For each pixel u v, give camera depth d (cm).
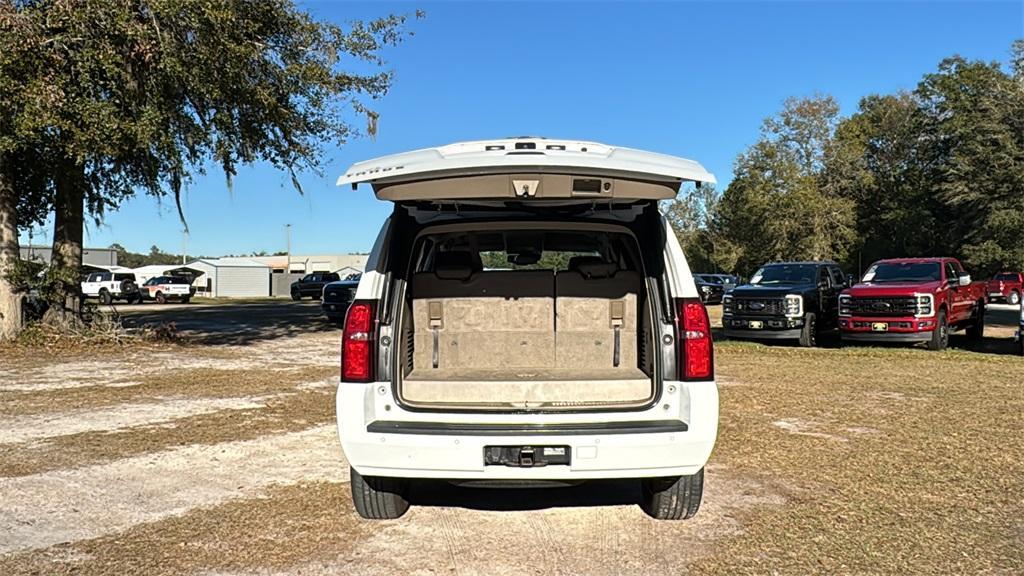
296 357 1401
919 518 473
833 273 1741
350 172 412
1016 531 451
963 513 484
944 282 1514
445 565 401
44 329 1523
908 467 593
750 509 491
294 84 1584
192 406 873
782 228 5184
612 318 486
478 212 458
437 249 512
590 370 468
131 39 1279
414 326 486
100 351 1473
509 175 392
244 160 1561
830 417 793
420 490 538
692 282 416
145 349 1524
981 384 1029
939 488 537
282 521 471
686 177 394
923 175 5447
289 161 1664
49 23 1233
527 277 490
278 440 694
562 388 420
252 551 421
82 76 1255
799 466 596
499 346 489
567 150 422
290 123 1614
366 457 402
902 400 898
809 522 466
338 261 7694
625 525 462
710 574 388
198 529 457
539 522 469
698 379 404
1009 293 3694
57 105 1227
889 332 1457
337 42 1669
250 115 1530
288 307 3666
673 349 409
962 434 711
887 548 423
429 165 388
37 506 502
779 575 386
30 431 734
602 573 390
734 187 6062
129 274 4584
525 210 457
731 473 576
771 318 1575
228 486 546
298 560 409
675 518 467
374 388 408
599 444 390
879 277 1595
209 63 1357
